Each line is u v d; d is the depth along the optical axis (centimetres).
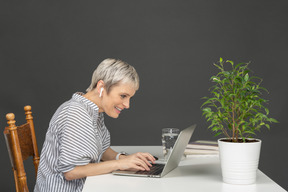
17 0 343
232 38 350
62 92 347
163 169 139
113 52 349
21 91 344
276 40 348
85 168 149
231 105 131
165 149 171
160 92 351
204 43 350
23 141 179
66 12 346
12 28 343
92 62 348
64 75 346
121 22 349
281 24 348
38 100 345
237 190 122
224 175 130
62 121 157
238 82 130
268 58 349
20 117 344
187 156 180
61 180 158
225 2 349
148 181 135
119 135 351
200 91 351
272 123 348
